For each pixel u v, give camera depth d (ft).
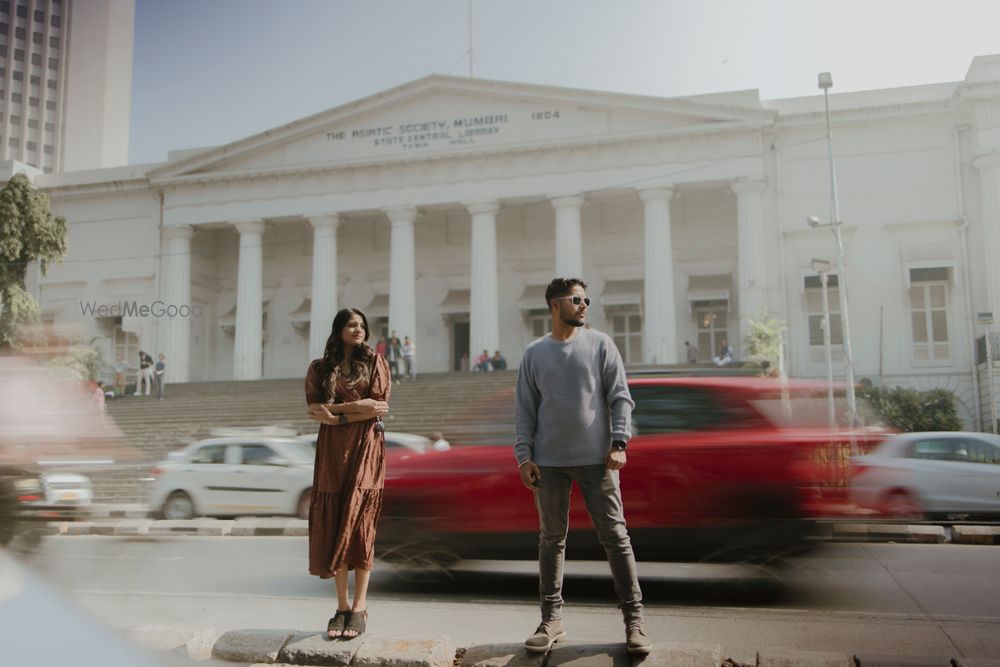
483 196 102.27
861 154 96.99
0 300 91.81
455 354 116.47
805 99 99.35
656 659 14.61
